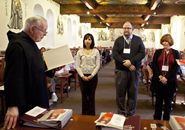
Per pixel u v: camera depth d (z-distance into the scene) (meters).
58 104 4.22
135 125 1.23
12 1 5.97
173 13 9.88
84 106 3.21
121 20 14.86
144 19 13.96
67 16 11.91
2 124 3.00
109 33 23.86
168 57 2.73
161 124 1.35
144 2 9.47
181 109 3.97
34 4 7.53
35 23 1.63
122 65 2.80
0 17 5.48
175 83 2.71
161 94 2.80
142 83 6.69
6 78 1.45
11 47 1.51
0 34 5.52
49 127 1.25
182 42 11.91
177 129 1.16
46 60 1.80
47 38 9.82
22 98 1.43
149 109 3.94
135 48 2.75
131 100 2.87
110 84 6.63
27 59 1.55
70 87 5.96
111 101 4.53
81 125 1.30
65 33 11.65
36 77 1.63
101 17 13.21
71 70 5.47
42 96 1.71
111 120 1.26
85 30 17.56
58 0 9.52
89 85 3.15
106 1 9.39
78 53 3.21
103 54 13.65
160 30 20.11
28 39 1.64
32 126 1.27
